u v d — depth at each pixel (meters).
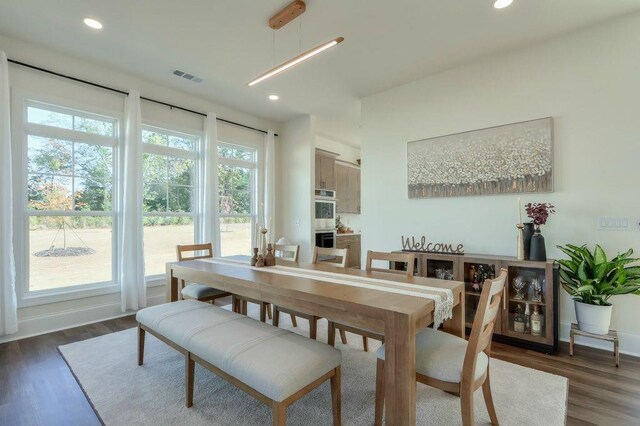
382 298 1.61
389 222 4.07
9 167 2.83
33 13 2.59
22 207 3.01
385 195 4.11
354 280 2.05
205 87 4.10
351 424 1.68
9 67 2.94
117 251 3.64
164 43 3.06
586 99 2.78
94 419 1.74
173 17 2.65
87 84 3.42
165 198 4.15
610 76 2.68
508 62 3.18
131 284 3.58
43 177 3.17
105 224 3.59
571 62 2.85
